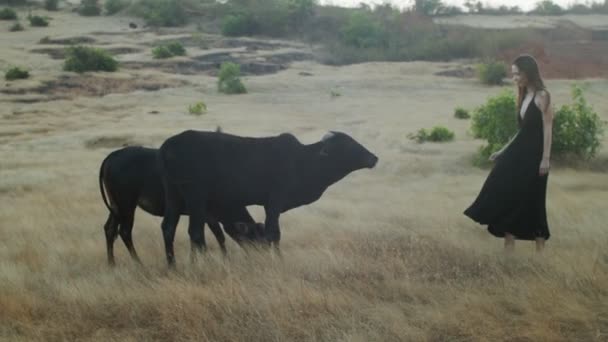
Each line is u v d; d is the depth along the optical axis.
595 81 44.97
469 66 54.78
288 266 5.94
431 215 9.14
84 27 77.69
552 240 6.90
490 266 5.67
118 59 56.12
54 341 4.40
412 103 35.25
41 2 100.31
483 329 4.20
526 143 6.12
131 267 6.36
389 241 7.02
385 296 5.02
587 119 16.55
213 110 33.06
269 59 60.19
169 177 6.54
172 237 6.55
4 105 36.38
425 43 66.31
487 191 6.31
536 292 4.71
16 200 11.83
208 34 76.19
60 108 35.34
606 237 6.69
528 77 6.16
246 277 5.67
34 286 5.71
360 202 11.42
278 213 6.95
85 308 4.96
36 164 18.17
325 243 7.09
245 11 79.06
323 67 56.97
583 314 4.29
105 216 9.89
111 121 30.20
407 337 4.07
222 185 6.73
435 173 15.58
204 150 6.61
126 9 90.31
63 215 10.02
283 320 4.44
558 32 69.94
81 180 14.53
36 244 7.59
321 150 6.92
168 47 59.12
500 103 16.50
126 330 4.56
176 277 5.71
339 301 4.75
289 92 41.47
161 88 44.34
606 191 11.90
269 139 6.96
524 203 6.09
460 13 89.19
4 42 64.19
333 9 80.94
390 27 77.06
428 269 5.74
